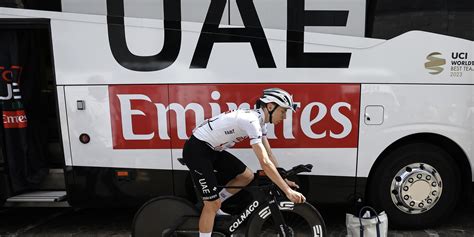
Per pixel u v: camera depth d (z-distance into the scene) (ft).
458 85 10.63
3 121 11.56
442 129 10.85
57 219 13.12
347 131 10.83
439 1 10.30
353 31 10.43
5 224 12.80
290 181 10.28
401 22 10.37
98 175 11.26
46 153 12.89
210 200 9.20
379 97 10.65
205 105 10.76
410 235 11.48
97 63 10.65
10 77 11.39
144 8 10.44
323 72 10.57
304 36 10.41
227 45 10.50
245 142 11.00
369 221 10.03
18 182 11.96
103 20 10.46
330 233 11.72
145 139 11.00
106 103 10.84
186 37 10.50
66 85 10.77
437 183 11.38
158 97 10.78
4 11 10.51
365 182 11.18
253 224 9.53
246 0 10.33
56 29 10.53
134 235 10.12
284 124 10.84
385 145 10.91
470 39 10.46
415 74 10.57
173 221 10.00
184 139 10.94
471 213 13.03
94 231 12.21
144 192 11.36
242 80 10.62
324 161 11.02
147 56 10.60
